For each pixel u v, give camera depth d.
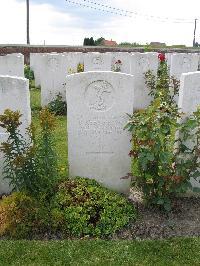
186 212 1.37
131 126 1.33
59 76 2.94
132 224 1.28
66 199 1.29
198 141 1.35
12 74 3.20
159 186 1.30
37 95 3.67
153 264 1.08
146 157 1.26
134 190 1.54
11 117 1.23
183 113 1.32
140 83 2.96
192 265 1.08
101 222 1.25
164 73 3.24
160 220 1.31
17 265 1.07
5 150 1.26
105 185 1.51
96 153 1.47
